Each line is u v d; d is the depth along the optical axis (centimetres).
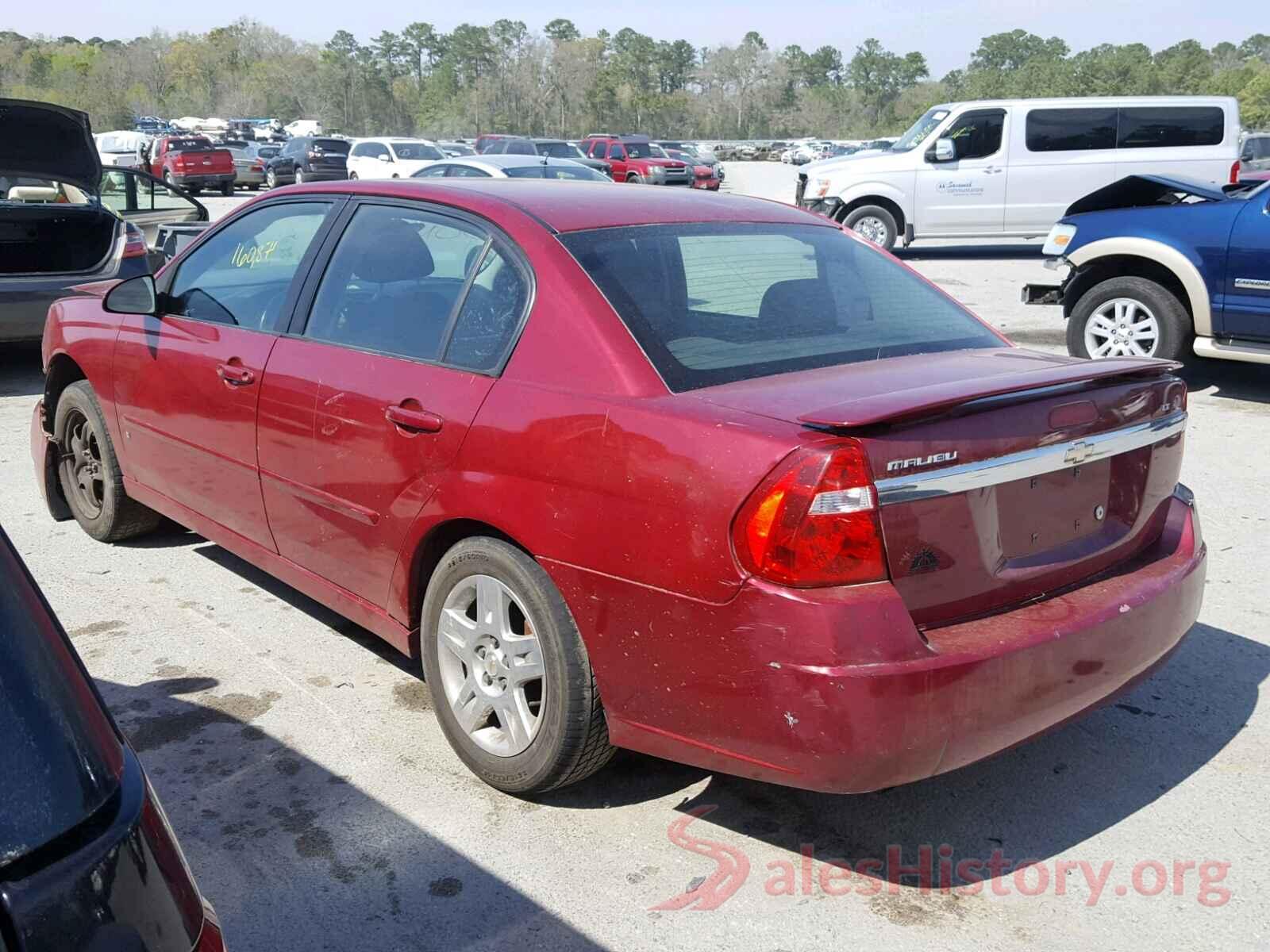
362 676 400
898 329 343
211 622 443
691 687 269
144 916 130
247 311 414
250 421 395
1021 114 1706
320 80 13988
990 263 1766
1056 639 273
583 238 326
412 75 16112
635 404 281
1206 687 398
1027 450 276
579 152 3219
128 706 376
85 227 900
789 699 253
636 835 309
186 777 335
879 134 12775
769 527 252
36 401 840
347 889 284
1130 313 866
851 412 253
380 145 2806
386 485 340
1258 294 796
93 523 526
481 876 290
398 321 353
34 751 127
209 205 3084
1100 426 295
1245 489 630
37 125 823
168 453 451
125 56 13988
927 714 253
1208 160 1684
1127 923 276
